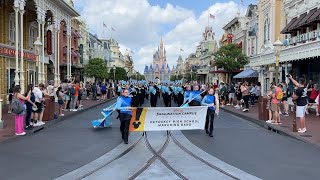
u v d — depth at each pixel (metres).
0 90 28.88
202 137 14.48
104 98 43.03
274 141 13.54
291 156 10.73
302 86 15.25
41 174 8.65
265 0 44.78
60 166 9.48
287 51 31.16
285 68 37.72
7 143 13.09
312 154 11.04
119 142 13.30
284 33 36.75
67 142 13.34
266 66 41.66
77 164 9.71
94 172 8.83
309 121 19.19
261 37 46.75
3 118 20.59
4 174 8.65
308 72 32.06
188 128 14.91
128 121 13.06
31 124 17.05
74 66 62.16
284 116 22.06
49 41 40.75
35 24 39.22
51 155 10.91
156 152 11.34
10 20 32.31
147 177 8.35
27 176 8.47
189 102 16.03
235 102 36.03
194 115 14.88
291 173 8.73
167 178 8.27
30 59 35.75
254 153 11.17
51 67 47.78
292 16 36.56
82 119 21.88
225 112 27.42
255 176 8.44
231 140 13.73
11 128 16.56
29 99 16.09
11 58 31.34
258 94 32.12
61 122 20.17
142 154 11.03
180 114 14.77
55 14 37.38
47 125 18.20
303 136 14.17
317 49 24.73
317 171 8.95
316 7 30.56
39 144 12.89
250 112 25.42
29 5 33.75
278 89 18.30
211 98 14.90
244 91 26.00
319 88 29.53
